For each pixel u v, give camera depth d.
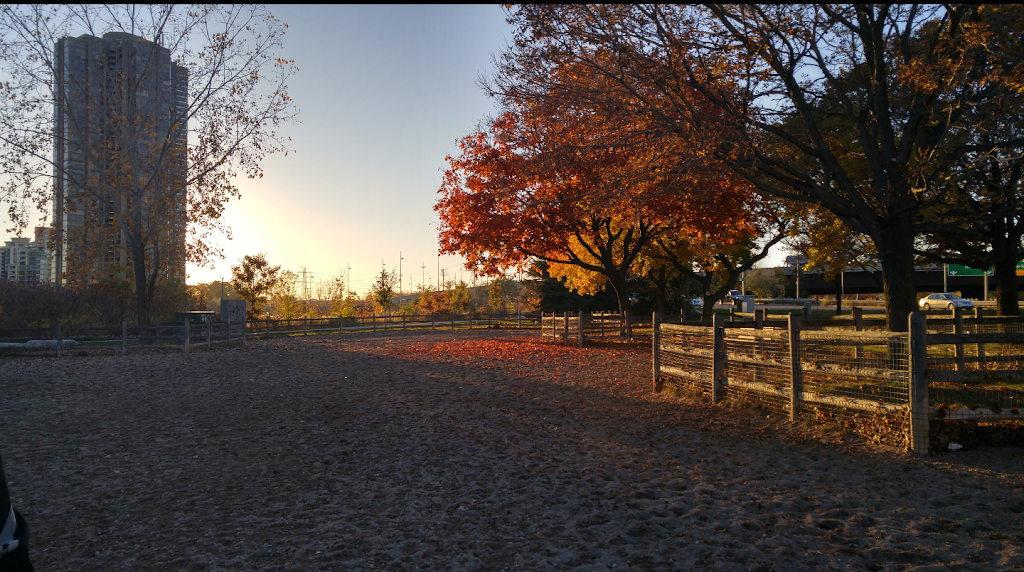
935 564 4.08
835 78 12.65
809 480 6.03
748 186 14.06
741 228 22.50
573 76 13.02
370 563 4.51
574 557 4.51
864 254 20.78
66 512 5.82
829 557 4.28
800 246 23.25
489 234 21.44
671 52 10.90
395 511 5.66
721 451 7.29
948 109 10.27
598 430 8.77
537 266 46.62
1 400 12.47
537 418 9.77
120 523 5.49
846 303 67.00
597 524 5.17
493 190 20.56
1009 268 18.70
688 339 11.05
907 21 10.99
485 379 14.47
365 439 8.61
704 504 5.51
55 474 7.14
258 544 4.91
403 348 23.83
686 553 4.49
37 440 8.95
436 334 33.38
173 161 27.52
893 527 4.79
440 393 12.46
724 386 9.95
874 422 7.17
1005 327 10.34
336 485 6.50
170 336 25.94
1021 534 4.48
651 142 12.13
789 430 8.04
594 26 11.46
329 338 30.62
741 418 8.95
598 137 13.34
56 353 22.08
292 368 17.50
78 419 10.49
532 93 13.91
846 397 7.61
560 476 6.58
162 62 26.95
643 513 5.34
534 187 20.11
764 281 92.44
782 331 8.62
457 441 8.35
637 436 8.30
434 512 5.62
